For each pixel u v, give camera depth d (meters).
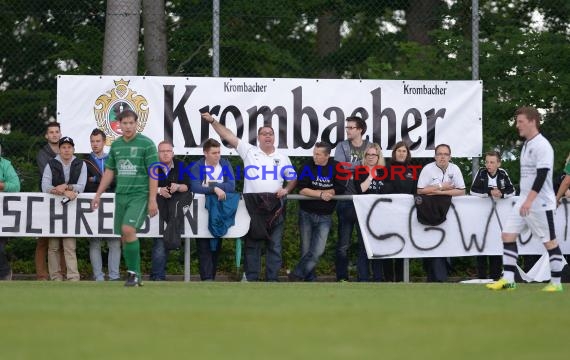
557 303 27.31
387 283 37.72
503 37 51.22
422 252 41.66
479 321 22.58
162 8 52.34
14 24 53.34
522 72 50.09
